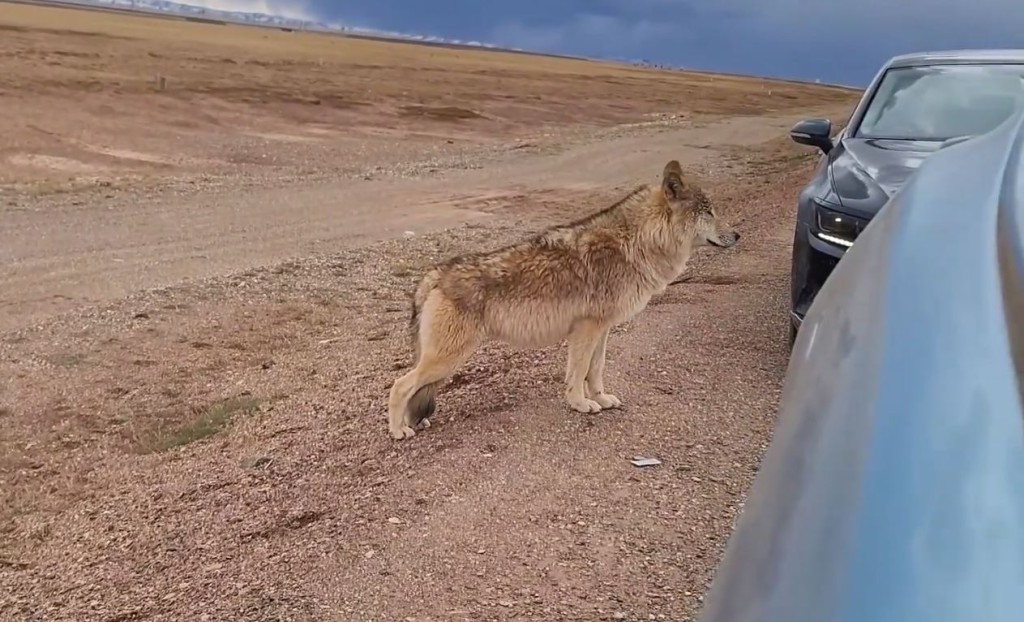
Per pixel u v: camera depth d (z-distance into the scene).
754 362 3.81
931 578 0.46
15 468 3.49
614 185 11.73
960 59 4.37
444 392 3.73
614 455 2.96
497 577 2.27
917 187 1.11
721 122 24.14
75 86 18.48
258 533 2.69
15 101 15.88
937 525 0.49
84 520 3.00
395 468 3.01
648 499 2.63
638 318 4.59
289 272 6.57
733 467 2.82
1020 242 0.75
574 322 3.31
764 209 8.50
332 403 3.83
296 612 2.20
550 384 3.70
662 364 3.84
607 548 2.38
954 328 0.69
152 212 9.11
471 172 13.07
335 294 5.96
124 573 2.59
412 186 11.52
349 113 20.28
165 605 2.35
